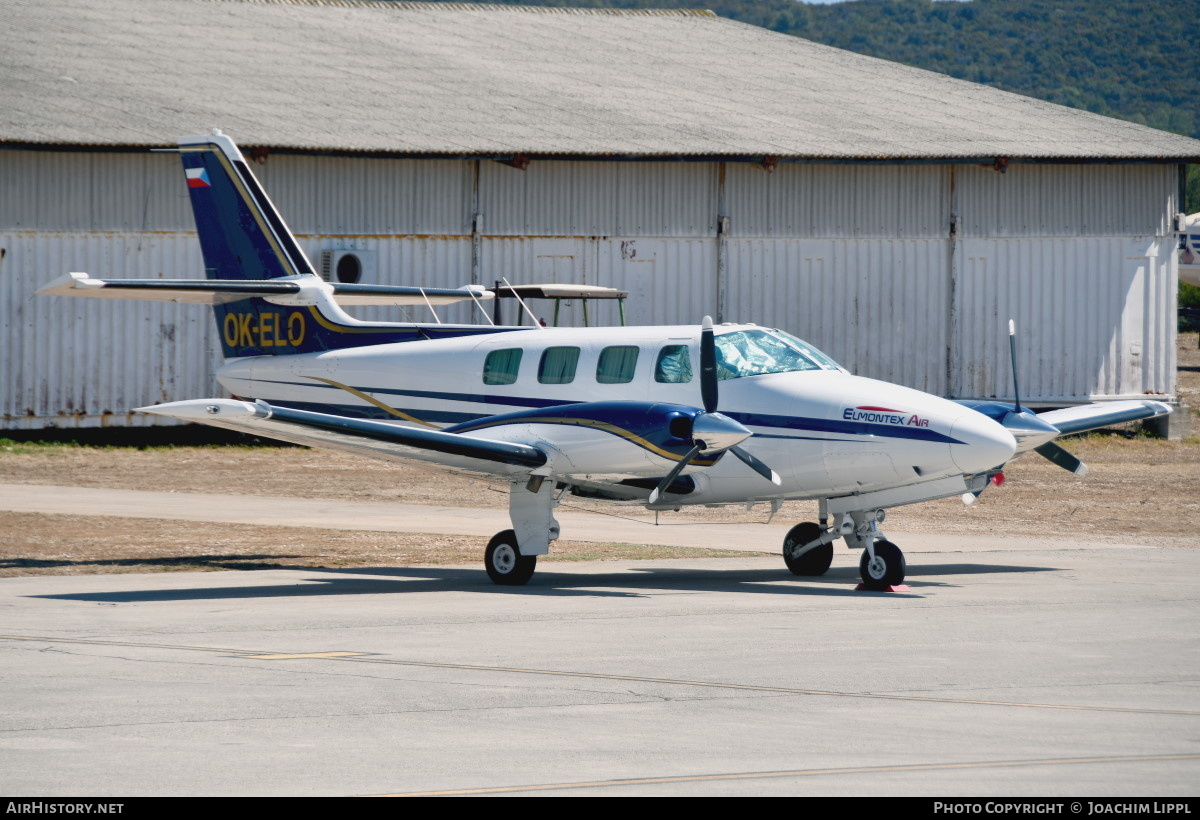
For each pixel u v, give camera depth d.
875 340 125.56
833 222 124.50
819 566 56.69
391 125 117.12
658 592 50.97
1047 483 99.44
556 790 23.88
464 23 163.25
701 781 24.44
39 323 104.50
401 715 29.47
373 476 98.62
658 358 54.00
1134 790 23.84
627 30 169.88
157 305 108.38
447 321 115.56
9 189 103.06
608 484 53.44
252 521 73.81
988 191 127.50
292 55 138.38
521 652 37.19
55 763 25.42
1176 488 96.75
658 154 116.75
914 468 50.31
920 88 154.75
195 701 30.75
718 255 121.94
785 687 32.59
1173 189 131.62
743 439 48.41
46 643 38.34
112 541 65.00
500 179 116.69
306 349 63.06
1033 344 128.88
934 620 43.41
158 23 144.12
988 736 27.78
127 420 107.69
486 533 71.25
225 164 65.44
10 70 119.12
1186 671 34.81
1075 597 49.28
